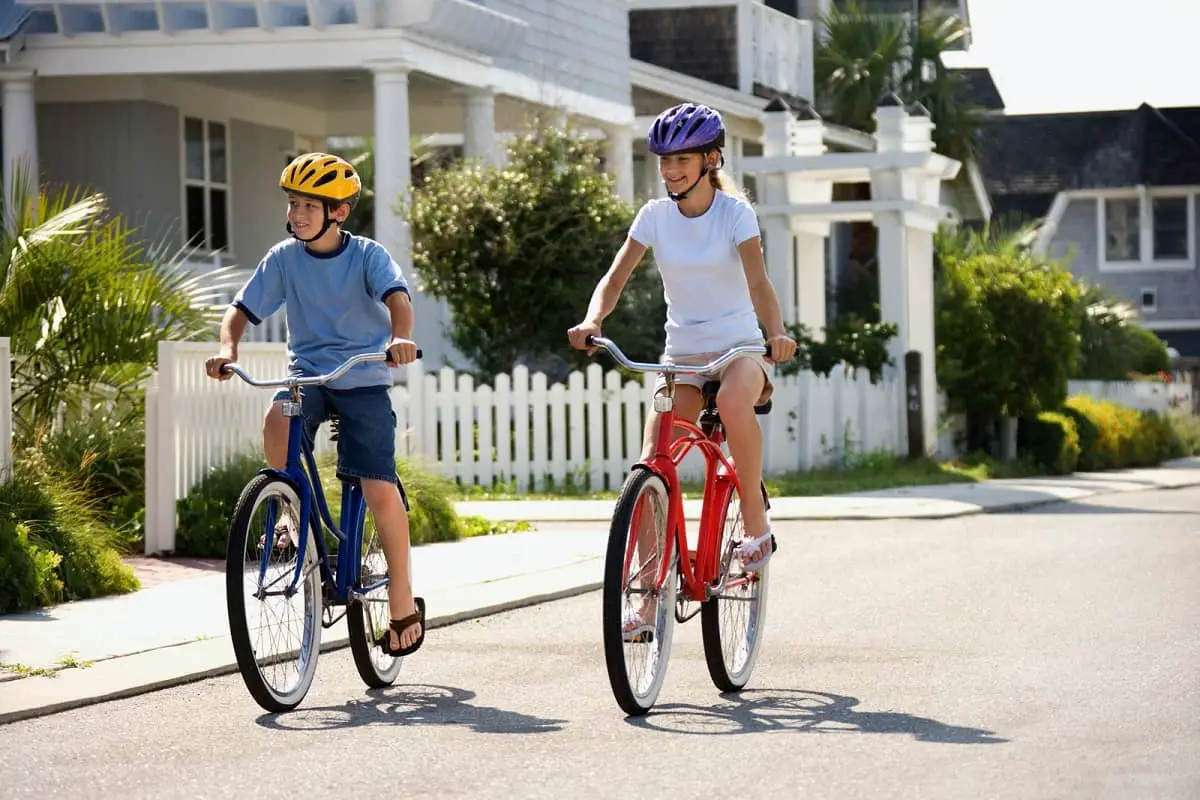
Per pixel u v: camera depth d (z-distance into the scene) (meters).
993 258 31.52
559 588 13.31
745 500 8.91
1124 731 8.02
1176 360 54.44
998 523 19.12
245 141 29.44
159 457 14.73
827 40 44.72
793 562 15.24
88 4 24.38
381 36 24.34
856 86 42.59
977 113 44.81
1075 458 30.78
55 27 25.09
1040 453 30.53
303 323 9.13
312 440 9.13
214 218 28.59
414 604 9.30
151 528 14.76
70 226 16.44
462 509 19.52
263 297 9.13
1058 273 31.48
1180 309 59.53
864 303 40.56
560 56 30.20
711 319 8.98
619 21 32.47
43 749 7.98
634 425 23.08
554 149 25.09
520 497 22.16
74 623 11.27
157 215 27.00
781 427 24.98
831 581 13.88
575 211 24.44
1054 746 7.71
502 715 8.68
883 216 27.69
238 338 9.07
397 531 9.16
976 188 46.06
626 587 8.46
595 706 8.90
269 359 16.31
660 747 7.84
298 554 8.82
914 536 17.62
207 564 14.30
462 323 24.94
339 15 24.52
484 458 23.08
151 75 25.98
